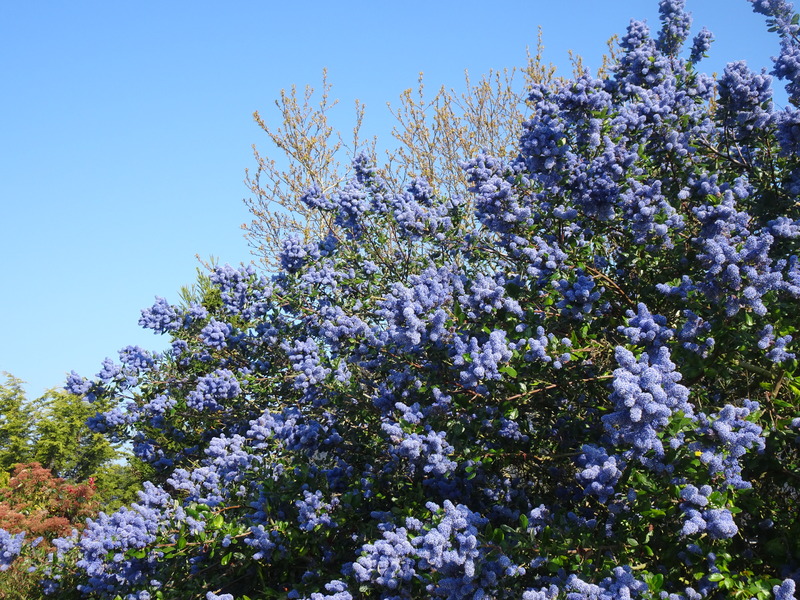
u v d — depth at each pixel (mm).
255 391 8938
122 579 6754
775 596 3742
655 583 4012
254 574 6578
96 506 14812
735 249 4562
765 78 6492
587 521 4758
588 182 6043
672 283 5641
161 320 9656
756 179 6836
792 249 5512
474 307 5762
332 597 4863
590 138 6238
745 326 4578
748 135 6773
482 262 7508
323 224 15805
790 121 5918
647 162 6613
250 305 9219
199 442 9727
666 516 4301
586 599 3846
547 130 6113
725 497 3943
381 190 8344
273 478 6547
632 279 6410
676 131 6727
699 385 5520
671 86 7012
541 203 6738
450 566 4023
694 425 4000
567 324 5793
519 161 6879
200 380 8750
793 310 5012
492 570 4148
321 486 6285
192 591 6379
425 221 7504
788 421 4625
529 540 4492
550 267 5910
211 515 6262
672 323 6152
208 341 9133
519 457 5938
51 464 21141
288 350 7691
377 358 6652
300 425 7359
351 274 8312
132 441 9938
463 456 5473
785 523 4824
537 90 6441
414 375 6277
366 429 7137
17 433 22109
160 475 9992
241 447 7480
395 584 4473
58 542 8641
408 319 5398
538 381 5242
